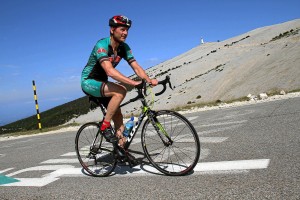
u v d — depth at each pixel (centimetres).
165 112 389
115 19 387
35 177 472
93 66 410
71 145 802
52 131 1527
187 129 406
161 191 328
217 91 4453
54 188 396
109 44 399
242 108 1057
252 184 306
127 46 423
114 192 347
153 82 384
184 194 309
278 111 811
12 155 793
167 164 410
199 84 5378
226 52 9288
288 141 466
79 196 350
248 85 3878
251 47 8806
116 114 430
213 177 346
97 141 442
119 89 399
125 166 454
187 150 421
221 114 978
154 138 459
